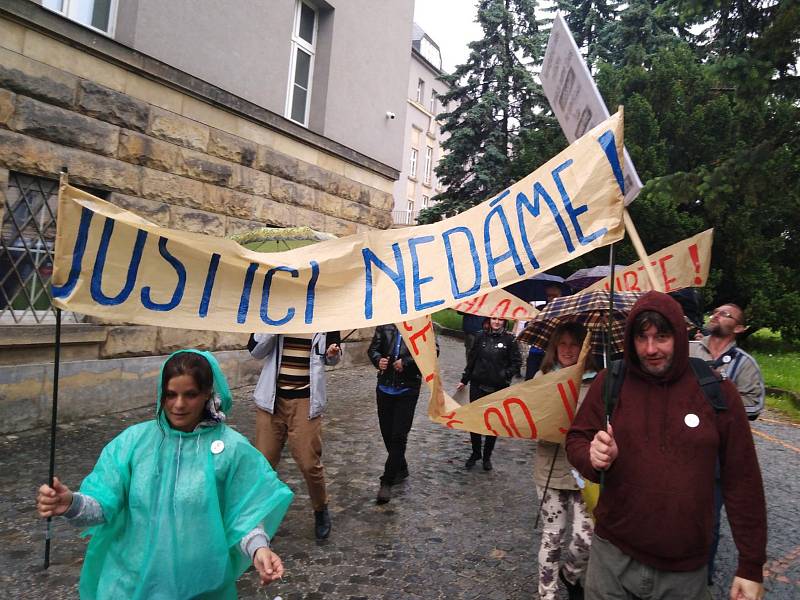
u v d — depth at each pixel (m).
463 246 2.48
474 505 4.82
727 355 3.71
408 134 36.66
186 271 2.31
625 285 4.71
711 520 1.99
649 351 2.04
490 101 21.61
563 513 3.16
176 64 7.57
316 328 2.43
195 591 1.90
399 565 3.71
